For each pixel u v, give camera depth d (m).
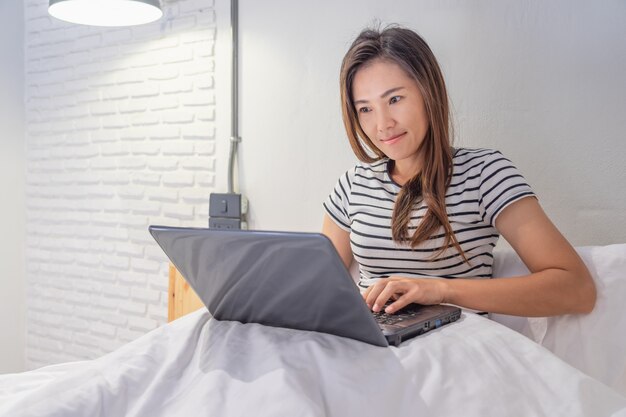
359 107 1.50
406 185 1.48
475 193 1.41
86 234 3.04
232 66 2.52
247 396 0.80
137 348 0.94
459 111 2.02
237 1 2.51
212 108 2.60
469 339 1.03
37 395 0.78
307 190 2.38
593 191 1.82
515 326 1.41
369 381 0.85
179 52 2.67
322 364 0.86
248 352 0.91
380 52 1.44
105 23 2.38
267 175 2.47
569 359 1.29
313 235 0.81
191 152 2.66
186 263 1.01
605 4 1.77
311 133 2.36
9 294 3.23
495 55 1.95
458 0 2.00
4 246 3.20
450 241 1.41
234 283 0.98
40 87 3.18
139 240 2.85
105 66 2.92
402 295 1.19
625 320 1.25
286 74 2.40
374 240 1.50
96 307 3.02
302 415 0.75
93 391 0.81
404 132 1.44
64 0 2.15
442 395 0.88
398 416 0.85
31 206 3.25
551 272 1.26
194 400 0.81
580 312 1.28
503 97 1.95
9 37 3.16
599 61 1.79
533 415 0.89
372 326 0.93
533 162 1.91
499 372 0.94
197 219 2.66
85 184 3.03
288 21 2.39
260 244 0.87
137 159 2.84
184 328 1.02
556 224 1.88
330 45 2.29
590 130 1.81
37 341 3.26
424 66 1.43
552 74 1.86
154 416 0.82
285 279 0.91
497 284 1.25
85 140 3.02
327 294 0.90
